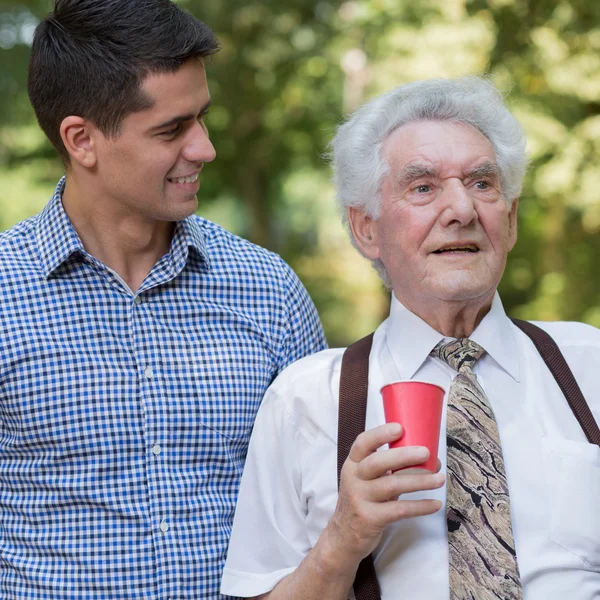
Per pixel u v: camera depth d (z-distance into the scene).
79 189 3.47
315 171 15.17
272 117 13.34
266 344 3.65
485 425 2.95
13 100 10.53
